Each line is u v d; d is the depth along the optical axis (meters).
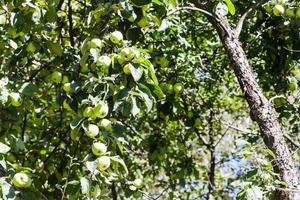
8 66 4.07
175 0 3.74
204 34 5.97
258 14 5.26
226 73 6.45
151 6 3.86
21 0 3.68
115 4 3.47
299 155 6.40
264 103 3.77
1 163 3.27
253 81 3.87
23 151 5.16
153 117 6.16
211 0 4.06
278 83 5.27
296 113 5.32
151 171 7.02
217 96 6.77
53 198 4.67
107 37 3.56
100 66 3.40
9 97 3.71
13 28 3.96
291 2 5.07
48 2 3.83
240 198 3.12
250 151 3.49
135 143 6.30
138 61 3.31
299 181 3.73
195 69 5.71
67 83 3.69
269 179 3.21
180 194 7.57
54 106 4.70
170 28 4.92
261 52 5.66
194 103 6.01
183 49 5.28
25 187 3.35
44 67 4.54
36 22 3.91
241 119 8.17
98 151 3.26
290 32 5.18
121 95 3.26
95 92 3.38
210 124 6.65
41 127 5.69
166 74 5.34
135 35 3.66
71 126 3.25
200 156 8.24
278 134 3.67
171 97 4.93
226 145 8.78
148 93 3.29
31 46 3.98
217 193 7.37
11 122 4.00
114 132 3.37
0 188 3.17
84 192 3.13
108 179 3.37
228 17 5.47
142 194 4.52
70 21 4.50
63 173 4.71
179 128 6.23
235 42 4.02
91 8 4.36
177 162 6.34
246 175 3.26
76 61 4.11
